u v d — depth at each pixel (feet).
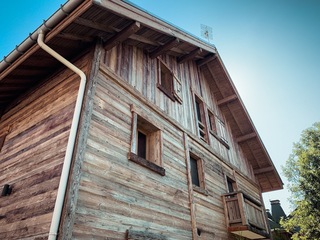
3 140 17.44
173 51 25.61
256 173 37.81
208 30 31.83
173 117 21.15
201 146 24.03
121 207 12.28
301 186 56.29
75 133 11.51
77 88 13.78
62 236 9.12
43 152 12.94
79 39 14.42
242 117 34.71
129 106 15.92
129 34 14.70
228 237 21.58
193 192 19.16
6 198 13.32
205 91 31.94
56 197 10.37
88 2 11.16
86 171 11.23
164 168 16.88
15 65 14.43
